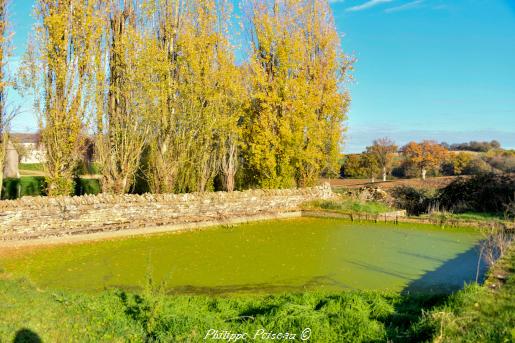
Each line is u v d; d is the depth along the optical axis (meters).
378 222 22.06
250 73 26.53
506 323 6.48
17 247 14.70
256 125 25.45
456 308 7.20
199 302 8.80
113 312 7.88
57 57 17.81
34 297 8.38
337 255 14.43
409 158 52.06
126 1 20.91
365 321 7.12
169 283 11.02
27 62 17.53
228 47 23.53
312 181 27.94
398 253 14.74
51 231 15.78
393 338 6.47
